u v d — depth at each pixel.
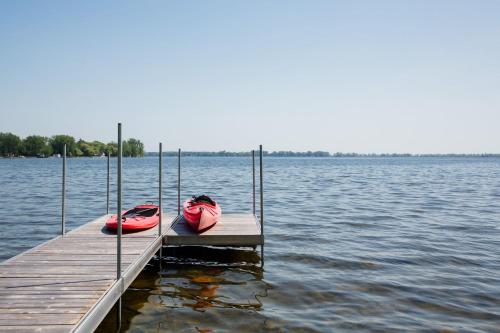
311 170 80.56
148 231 12.77
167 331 7.73
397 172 72.38
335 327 7.87
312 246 14.53
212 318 8.33
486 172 72.75
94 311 6.36
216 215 14.10
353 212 22.72
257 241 12.31
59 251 10.08
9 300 6.71
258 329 7.79
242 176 58.53
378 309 8.75
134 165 107.62
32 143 140.88
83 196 29.97
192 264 12.46
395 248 14.14
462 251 13.67
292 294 9.70
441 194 32.59
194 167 94.88
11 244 14.52
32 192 32.25
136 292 9.92
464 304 8.99
